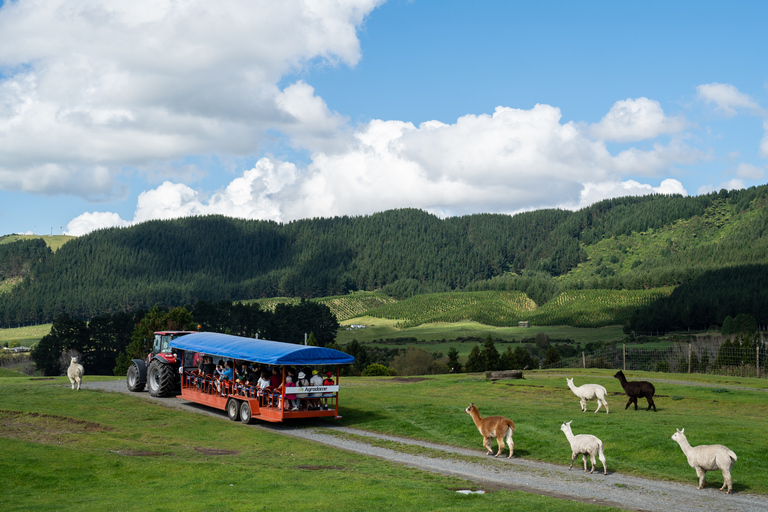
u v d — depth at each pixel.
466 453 20.59
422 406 30.02
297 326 186.25
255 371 26.70
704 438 20.05
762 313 190.50
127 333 140.12
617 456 19.25
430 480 16.36
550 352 101.75
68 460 17.62
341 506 13.24
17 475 15.89
